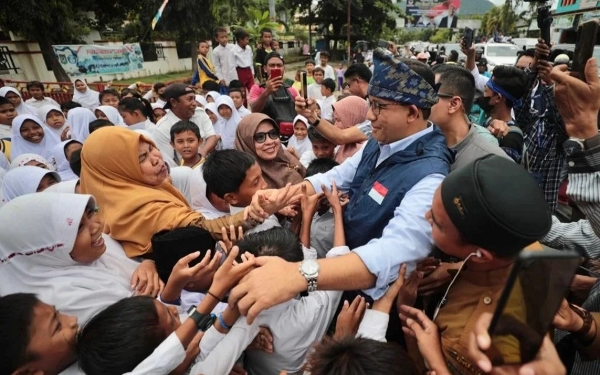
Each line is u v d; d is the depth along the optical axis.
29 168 2.44
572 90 1.01
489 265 0.93
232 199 1.80
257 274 1.00
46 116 5.15
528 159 2.44
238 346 1.14
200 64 7.39
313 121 2.36
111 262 1.57
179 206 1.76
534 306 0.70
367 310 1.14
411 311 1.02
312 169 2.20
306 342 1.27
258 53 8.14
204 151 4.19
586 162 1.04
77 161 2.59
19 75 13.48
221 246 1.56
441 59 9.03
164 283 1.54
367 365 0.84
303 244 1.62
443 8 31.73
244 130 2.44
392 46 7.07
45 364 1.07
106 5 16.14
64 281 1.36
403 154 1.30
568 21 6.01
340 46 29.67
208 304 1.08
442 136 1.37
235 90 5.57
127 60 18.67
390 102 1.24
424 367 1.12
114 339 1.01
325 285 1.02
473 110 3.99
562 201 3.10
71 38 14.70
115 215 1.66
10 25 12.03
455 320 0.99
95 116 4.90
